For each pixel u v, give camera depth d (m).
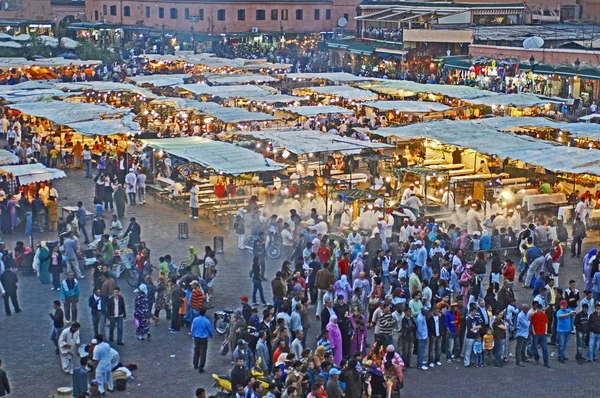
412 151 56.66
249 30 126.81
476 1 106.12
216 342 31.55
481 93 67.25
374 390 26.48
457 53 94.12
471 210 42.81
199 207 47.38
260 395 24.59
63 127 61.47
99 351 27.42
